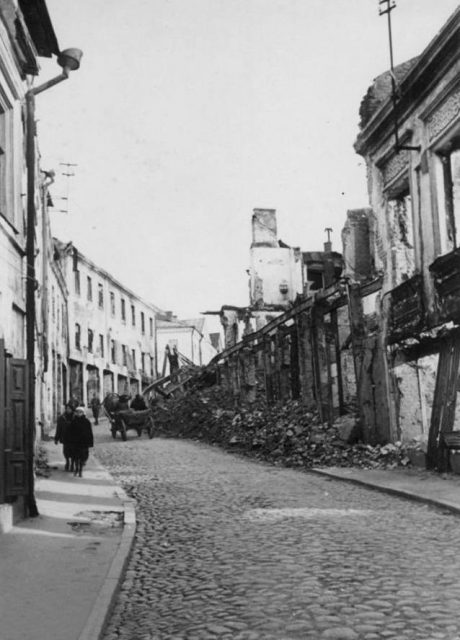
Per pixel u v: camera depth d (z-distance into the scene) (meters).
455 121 14.36
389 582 6.45
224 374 37.50
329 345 24.27
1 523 9.07
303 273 42.44
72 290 43.59
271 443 20.84
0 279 10.14
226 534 9.26
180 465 18.83
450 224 15.25
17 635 5.13
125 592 6.68
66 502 12.11
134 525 9.82
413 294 16.03
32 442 10.44
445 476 13.82
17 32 11.25
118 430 30.41
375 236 18.58
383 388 17.81
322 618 5.48
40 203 25.94
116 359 53.34
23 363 9.77
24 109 12.84
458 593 6.03
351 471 15.83
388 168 17.92
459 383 14.30
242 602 6.04
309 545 8.28
